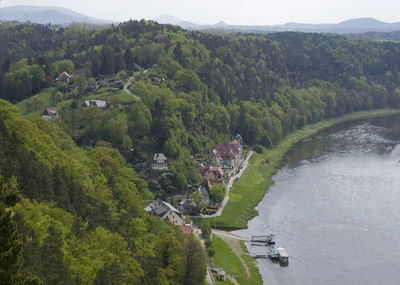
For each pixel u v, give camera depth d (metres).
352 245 149.25
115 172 138.88
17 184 76.56
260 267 136.12
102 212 98.06
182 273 97.12
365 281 128.00
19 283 43.88
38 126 128.12
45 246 64.62
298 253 144.75
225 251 142.50
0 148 84.56
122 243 83.44
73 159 114.50
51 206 82.81
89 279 69.62
